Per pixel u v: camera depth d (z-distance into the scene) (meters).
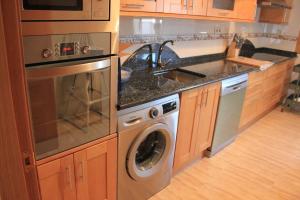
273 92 3.85
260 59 3.58
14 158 0.77
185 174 2.45
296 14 4.06
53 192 1.39
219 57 3.43
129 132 1.67
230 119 2.80
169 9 1.96
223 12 2.53
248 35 4.01
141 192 2.00
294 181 2.45
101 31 1.29
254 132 3.42
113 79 1.45
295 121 3.83
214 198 2.17
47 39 1.10
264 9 3.98
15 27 0.81
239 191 2.27
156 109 1.78
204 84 2.17
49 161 1.32
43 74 1.13
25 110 0.91
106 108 1.49
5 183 0.77
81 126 1.41
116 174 1.71
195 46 3.03
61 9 1.11
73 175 1.45
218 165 2.62
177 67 2.71
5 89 0.71
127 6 1.66
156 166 2.04
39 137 1.24
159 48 2.54
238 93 2.75
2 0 0.76
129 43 2.27
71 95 1.30
